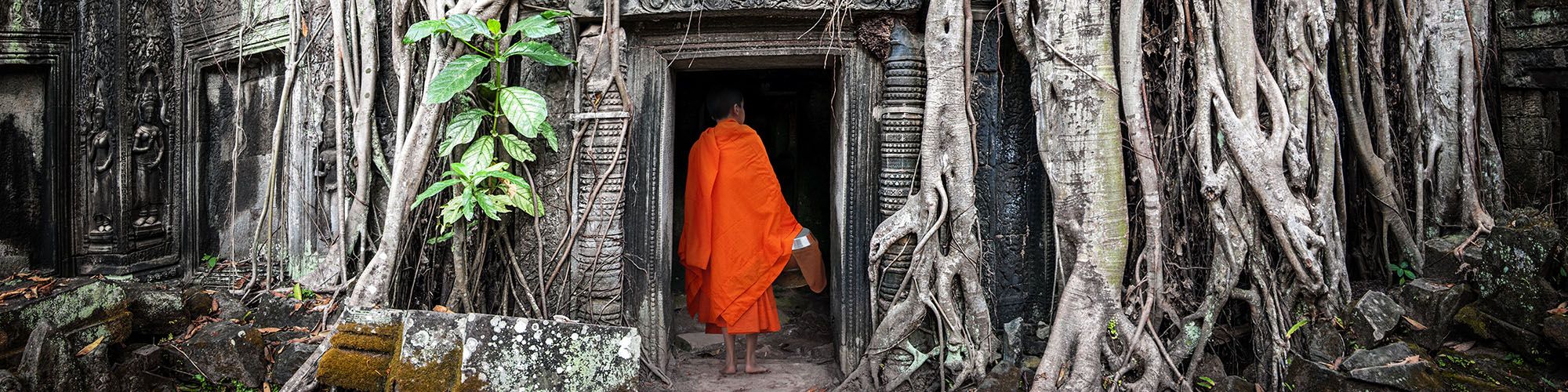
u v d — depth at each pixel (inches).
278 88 185.5
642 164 159.0
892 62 151.8
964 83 148.5
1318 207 150.9
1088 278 146.9
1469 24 163.6
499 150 155.7
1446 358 142.5
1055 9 146.7
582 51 154.1
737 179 162.7
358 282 147.2
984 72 156.3
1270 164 146.9
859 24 153.7
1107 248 146.4
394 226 148.0
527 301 158.2
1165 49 152.4
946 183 149.5
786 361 177.9
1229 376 149.9
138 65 193.9
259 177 189.9
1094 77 145.0
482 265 156.9
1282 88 152.3
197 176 199.0
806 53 156.0
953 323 150.8
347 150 163.0
